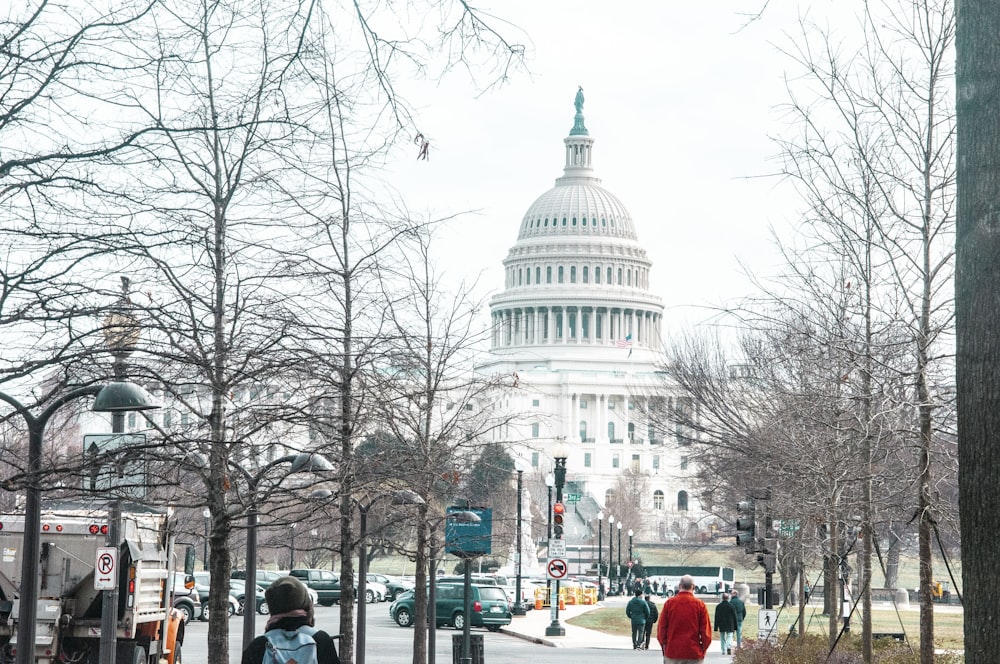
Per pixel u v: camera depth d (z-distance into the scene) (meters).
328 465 21.61
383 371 25.81
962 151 8.13
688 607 23.77
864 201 22.78
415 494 26.08
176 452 19.69
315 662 8.20
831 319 34.81
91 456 16.30
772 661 30.86
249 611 26.78
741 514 33.81
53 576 24.64
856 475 26.89
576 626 65.56
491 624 62.06
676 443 70.88
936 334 20.77
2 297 12.08
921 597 20.88
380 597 88.38
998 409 7.90
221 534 19.06
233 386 18.38
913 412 23.89
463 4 8.80
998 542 7.88
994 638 7.84
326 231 21.28
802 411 28.45
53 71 11.42
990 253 7.96
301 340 18.97
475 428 35.38
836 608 34.03
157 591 26.78
